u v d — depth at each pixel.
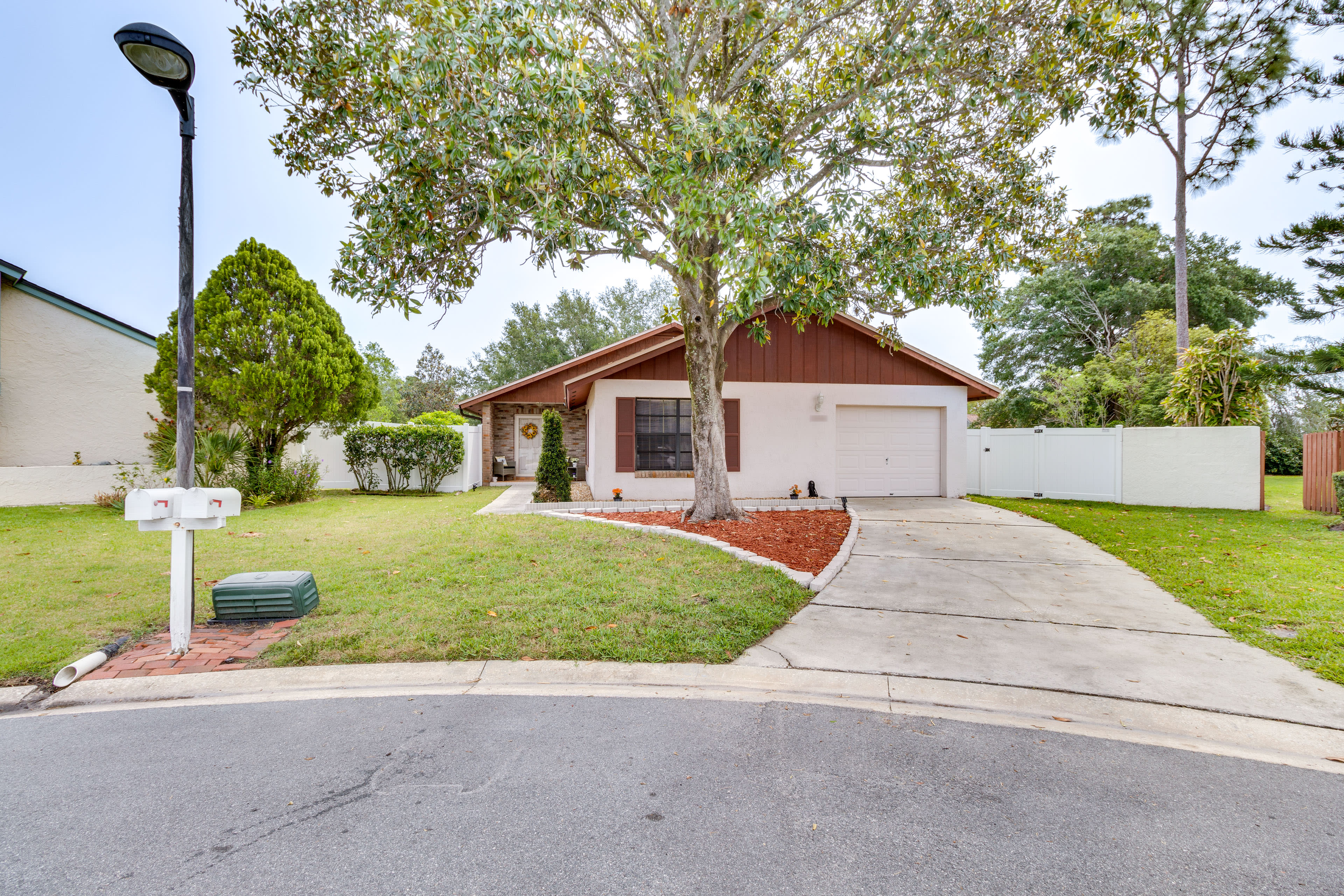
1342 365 10.79
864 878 1.98
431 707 3.39
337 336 13.21
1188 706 3.34
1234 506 11.23
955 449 12.91
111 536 8.12
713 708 3.39
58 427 13.31
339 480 15.76
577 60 5.63
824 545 7.61
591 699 3.51
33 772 2.67
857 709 3.38
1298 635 4.32
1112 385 21.38
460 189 6.68
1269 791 2.55
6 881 1.95
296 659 3.95
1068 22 6.86
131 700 3.51
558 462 12.50
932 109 8.21
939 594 5.63
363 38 6.69
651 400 12.19
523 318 35.75
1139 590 5.73
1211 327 24.55
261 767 2.72
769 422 12.34
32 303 13.08
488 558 6.64
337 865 2.04
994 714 3.32
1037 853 2.12
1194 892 1.92
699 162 6.06
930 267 7.91
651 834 2.22
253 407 11.37
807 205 7.10
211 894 1.90
